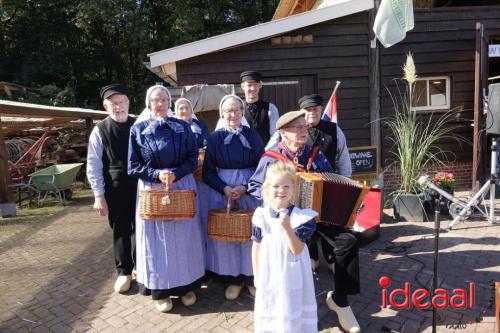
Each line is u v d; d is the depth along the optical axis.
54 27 23.81
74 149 13.26
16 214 7.73
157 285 3.31
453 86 7.39
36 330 3.29
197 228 3.46
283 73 7.05
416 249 4.66
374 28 5.91
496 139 5.75
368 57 7.13
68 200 9.15
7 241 5.91
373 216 4.89
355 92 7.19
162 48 25.50
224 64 6.97
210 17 23.58
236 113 3.44
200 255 3.49
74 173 9.04
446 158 7.48
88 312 3.54
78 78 26.03
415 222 5.72
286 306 2.42
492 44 7.70
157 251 3.30
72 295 3.91
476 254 4.40
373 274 4.04
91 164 3.67
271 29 6.65
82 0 21.17
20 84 22.31
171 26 24.12
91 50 26.31
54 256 5.13
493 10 7.34
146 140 3.21
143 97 25.45
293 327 2.43
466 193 7.21
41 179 8.34
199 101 6.34
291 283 2.43
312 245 4.05
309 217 2.42
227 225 3.26
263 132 4.30
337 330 3.05
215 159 3.46
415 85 7.39
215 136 3.48
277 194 2.43
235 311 3.41
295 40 6.95
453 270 4.04
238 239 3.23
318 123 3.82
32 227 6.71
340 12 6.73
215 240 3.51
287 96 7.09
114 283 4.13
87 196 9.61
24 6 22.58
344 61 7.11
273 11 25.11
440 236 5.05
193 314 3.39
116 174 3.70
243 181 3.42
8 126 12.09
